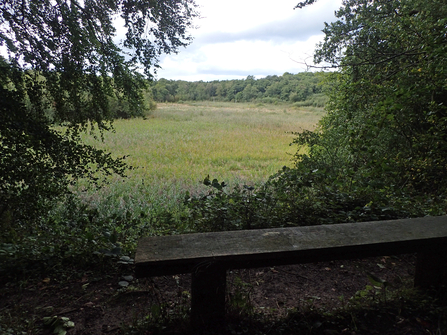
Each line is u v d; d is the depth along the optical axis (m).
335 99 7.77
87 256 3.00
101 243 3.18
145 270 1.79
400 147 5.88
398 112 5.14
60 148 3.54
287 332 1.99
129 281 2.74
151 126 21.70
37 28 3.51
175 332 1.97
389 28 6.07
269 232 2.22
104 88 4.11
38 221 3.77
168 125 22.80
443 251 2.29
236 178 8.67
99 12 3.85
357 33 6.93
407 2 6.12
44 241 3.35
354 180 4.73
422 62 4.54
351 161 5.93
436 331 1.99
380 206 3.76
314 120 29.80
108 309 2.34
